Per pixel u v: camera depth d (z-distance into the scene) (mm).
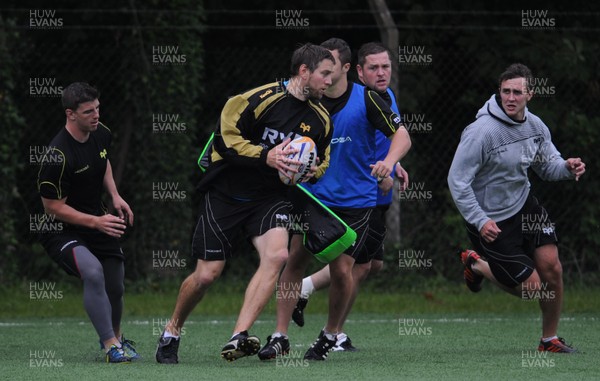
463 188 22344
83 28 39031
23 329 30031
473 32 42094
